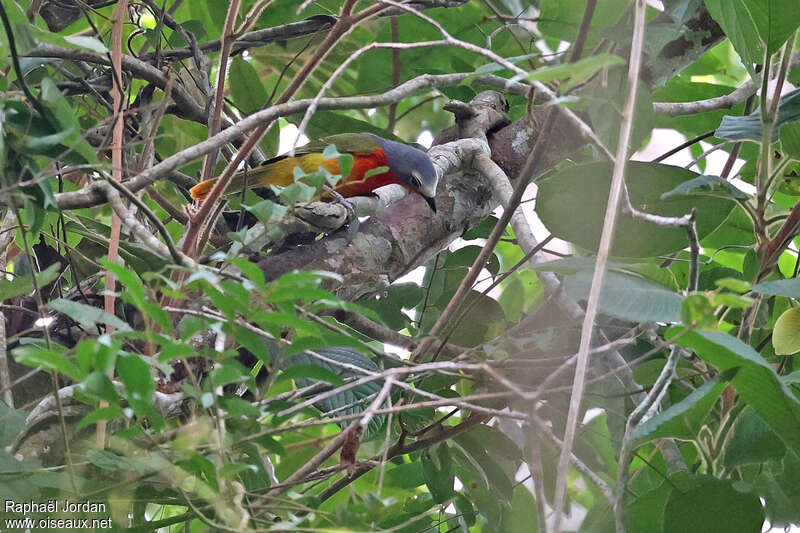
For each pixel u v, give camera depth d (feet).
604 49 27.22
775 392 18.08
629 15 23.94
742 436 21.01
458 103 29.07
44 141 16.89
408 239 26.03
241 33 26.30
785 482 22.75
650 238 24.39
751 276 25.30
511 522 27.81
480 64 36.73
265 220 17.21
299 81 24.00
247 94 35.12
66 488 17.87
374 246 25.43
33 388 25.18
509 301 33.60
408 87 21.99
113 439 18.16
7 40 18.37
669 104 30.48
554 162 29.09
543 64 33.14
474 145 27.73
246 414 17.22
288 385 28.32
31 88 21.40
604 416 27.71
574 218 24.49
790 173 28.32
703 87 34.04
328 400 22.90
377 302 30.86
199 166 34.17
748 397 18.53
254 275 15.15
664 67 28.25
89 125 31.63
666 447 23.38
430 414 26.91
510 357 24.63
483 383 23.79
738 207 29.94
